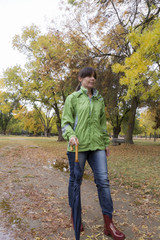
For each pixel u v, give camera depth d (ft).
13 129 202.59
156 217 7.90
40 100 71.61
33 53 60.13
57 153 31.22
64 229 6.73
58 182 13.23
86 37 30.68
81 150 6.48
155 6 24.75
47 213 7.98
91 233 6.52
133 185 12.80
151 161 23.45
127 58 18.94
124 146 44.01
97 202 9.55
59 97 60.90
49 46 38.06
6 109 78.43
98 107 6.89
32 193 10.50
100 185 6.49
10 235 6.22
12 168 17.34
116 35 28.17
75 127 6.57
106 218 6.40
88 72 6.86
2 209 8.23
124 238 6.09
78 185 5.76
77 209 5.49
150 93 28.09
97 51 32.19
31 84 64.90
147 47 16.89
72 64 31.63
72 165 6.59
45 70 40.63
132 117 46.98
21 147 40.29
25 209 8.30
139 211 8.51
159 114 60.80
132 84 20.81
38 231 6.53
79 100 6.70
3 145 43.09
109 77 33.24
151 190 11.65
